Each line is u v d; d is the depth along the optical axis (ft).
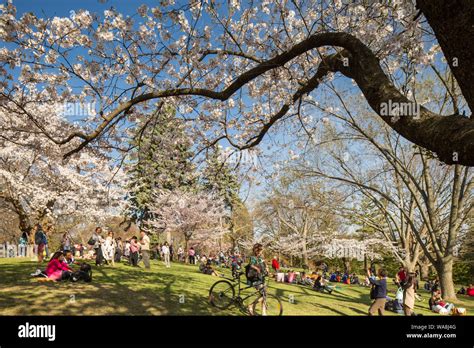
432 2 10.12
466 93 10.48
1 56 23.34
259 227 141.79
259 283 30.76
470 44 9.77
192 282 45.93
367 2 22.88
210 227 117.91
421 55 22.06
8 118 29.48
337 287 68.74
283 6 26.04
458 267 117.91
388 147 72.38
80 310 24.64
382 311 37.76
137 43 25.79
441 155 9.93
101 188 74.74
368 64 13.16
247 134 35.17
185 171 33.63
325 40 14.99
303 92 22.13
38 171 70.59
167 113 30.71
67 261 45.98
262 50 28.02
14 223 106.63
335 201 75.46
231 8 26.63
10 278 35.55
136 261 60.59
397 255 75.87
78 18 23.73
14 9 21.80
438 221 76.64
